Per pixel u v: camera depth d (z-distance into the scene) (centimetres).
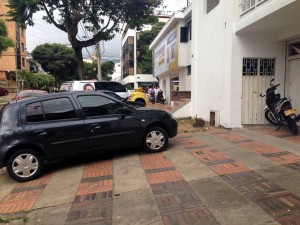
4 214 484
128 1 1627
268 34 1005
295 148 706
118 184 565
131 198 495
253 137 859
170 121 796
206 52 1255
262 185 499
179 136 962
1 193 590
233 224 384
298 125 977
